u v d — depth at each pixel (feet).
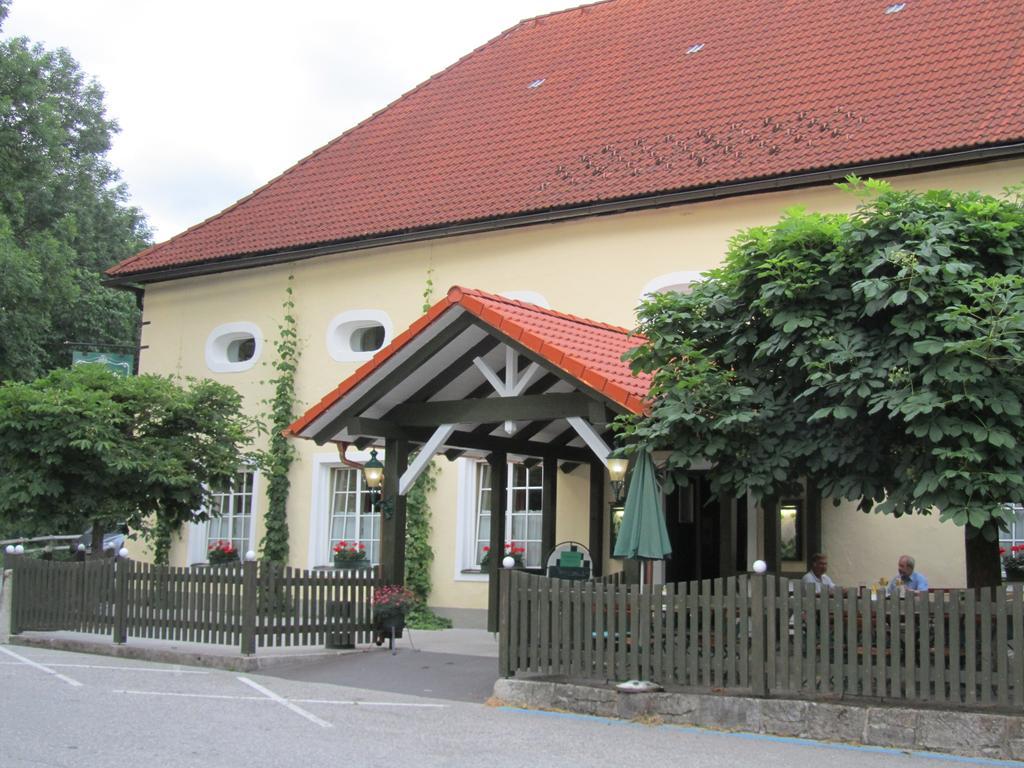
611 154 57.62
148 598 44.37
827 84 54.39
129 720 29.66
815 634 30.27
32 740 26.73
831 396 31.96
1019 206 33.01
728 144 53.26
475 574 58.23
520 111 67.26
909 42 54.70
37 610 49.11
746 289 34.71
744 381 34.42
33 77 100.01
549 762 25.85
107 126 133.90
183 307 70.74
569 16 75.72
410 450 46.37
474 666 40.16
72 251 100.22
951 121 47.34
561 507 55.98
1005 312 29.86
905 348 31.12
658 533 33.99
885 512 31.24
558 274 56.44
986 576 33.42
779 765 26.11
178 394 55.62
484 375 41.11
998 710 28.02
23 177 100.63
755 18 64.08
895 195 33.32
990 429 29.27
